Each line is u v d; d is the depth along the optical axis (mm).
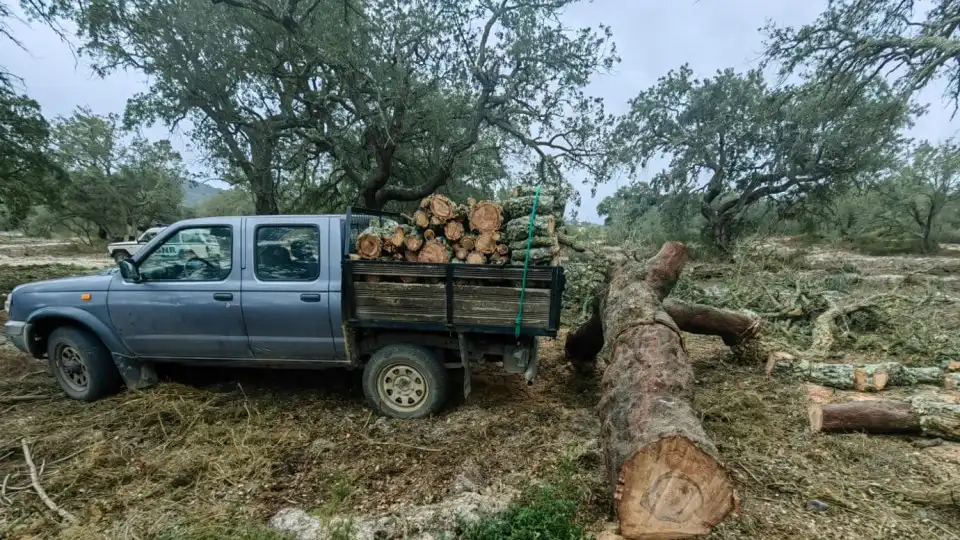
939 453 3418
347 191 17547
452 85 14484
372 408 4016
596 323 4957
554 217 3889
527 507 2633
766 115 19844
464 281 3881
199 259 4164
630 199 25703
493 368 5211
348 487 2900
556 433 3688
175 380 4723
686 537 2211
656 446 2182
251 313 4008
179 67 13664
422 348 3984
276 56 13578
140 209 35719
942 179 23562
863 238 26609
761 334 5727
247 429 3633
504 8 14062
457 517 2590
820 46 14742
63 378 4398
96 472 3113
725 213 23109
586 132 15406
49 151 13922
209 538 2473
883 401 3799
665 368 2869
